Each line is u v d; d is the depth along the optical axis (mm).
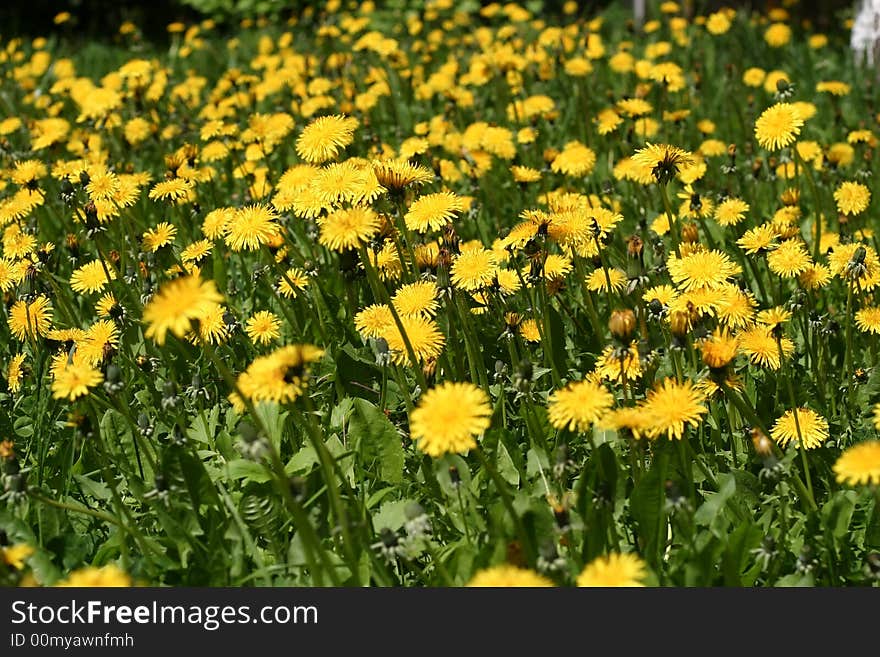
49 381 3445
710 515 2539
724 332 2979
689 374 3107
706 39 8234
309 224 4168
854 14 8805
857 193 4227
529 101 5684
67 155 6430
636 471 2678
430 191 4785
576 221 3303
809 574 2482
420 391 3125
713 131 6055
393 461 2971
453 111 6207
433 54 8672
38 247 4117
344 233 2801
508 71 6637
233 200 5336
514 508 2500
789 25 9656
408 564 2562
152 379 3443
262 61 8023
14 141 6629
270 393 2428
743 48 8102
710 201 4414
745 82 6625
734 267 3070
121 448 3051
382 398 3266
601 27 9828
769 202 4957
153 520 2893
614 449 2932
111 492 2717
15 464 2553
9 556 2271
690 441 3109
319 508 2744
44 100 7281
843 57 8180
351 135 3225
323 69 7613
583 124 6059
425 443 2221
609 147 5609
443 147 5645
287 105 6875
